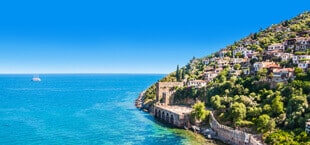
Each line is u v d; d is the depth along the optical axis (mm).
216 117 131625
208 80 198500
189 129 137750
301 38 189750
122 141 118625
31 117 177625
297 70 135375
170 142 115625
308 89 115500
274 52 185625
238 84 149625
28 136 127875
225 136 116375
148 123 155250
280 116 107312
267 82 138875
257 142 98125
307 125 94188
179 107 171750
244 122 114125
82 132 135000
